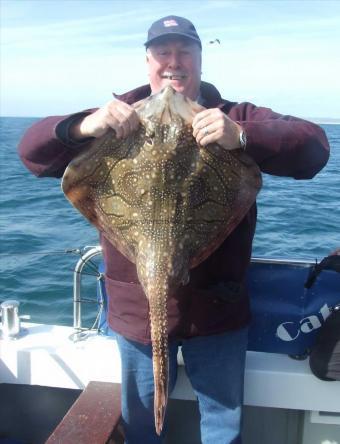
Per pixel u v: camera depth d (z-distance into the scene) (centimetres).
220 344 164
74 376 203
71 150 146
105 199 141
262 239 595
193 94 167
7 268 498
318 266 185
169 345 166
